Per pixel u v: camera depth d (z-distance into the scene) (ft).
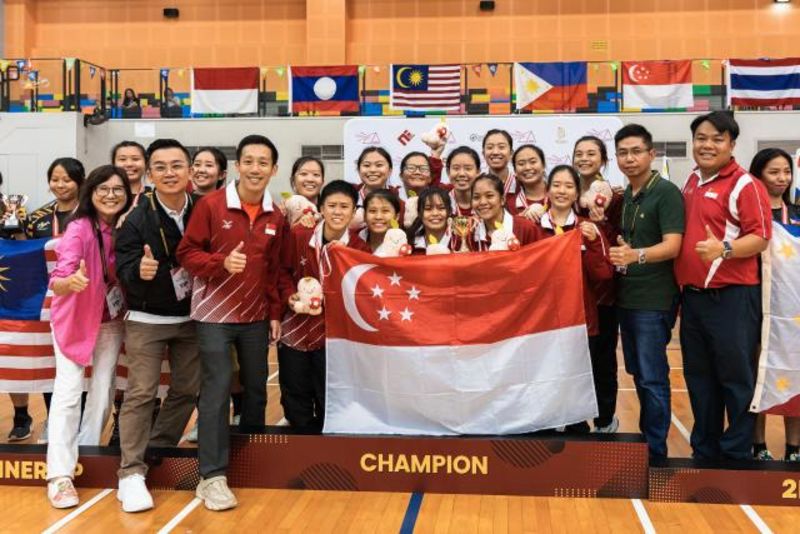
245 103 33.58
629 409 17.19
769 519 9.89
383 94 38.32
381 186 13.75
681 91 31.32
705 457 11.41
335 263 11.32
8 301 13.00
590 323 11.88
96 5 44.78
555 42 42.06
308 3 42.45
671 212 10.95
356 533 9.44
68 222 11.10
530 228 11.89
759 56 40.88
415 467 10.93
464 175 13.33
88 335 10.89
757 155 12.35
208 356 10.56
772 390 11.04
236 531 9.53
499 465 10.82
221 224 10.59
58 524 9.77
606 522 9.77
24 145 33.19
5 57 43.62
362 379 11.32
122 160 13.62
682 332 11.41
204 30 44.19
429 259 11.08
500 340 11.04
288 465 11.10
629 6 41.88
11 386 12.99
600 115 29.40
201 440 10.59
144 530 9.57
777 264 11.05
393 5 43.16
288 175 33.12
